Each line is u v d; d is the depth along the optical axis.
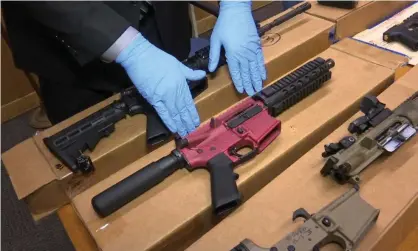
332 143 0.72
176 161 0.74
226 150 0.75
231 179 0.70
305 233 0.58
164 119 0.85
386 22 1.18
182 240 0.70
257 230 0.63
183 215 0.69
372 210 0.61
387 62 0.96
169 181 0.75
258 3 2.56
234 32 0.96
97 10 0.78
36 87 1.80
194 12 2.18
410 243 0.68
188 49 1.23
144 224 0.68
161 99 0.85
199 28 2.42
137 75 0.85
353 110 0.87
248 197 0.76
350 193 0.64
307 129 0.82
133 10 0.96
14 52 0.94
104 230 0.68
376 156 0.69
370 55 1.00
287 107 0.86
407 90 0.86
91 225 0.69
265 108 0.81
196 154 0.74
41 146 0.85
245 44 0.96
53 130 0.89
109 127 0.85
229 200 0.67
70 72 0.98
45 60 0.95
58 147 0.80
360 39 1.11
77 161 0.78
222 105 0.97
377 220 0.62
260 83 0.97
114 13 0.81
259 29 1.07
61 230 1.49
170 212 0.69
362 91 0.89
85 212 0.72
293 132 0.81
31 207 0.79
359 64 0.97
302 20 1.14
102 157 0.81
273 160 0.76
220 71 0.99
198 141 0.76
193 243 0.65
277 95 0.83
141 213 0.70
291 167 0.73
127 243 0.66
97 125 0.84
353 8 1.12
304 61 1.08
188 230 0.69
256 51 0.97
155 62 0.85
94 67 1.00
